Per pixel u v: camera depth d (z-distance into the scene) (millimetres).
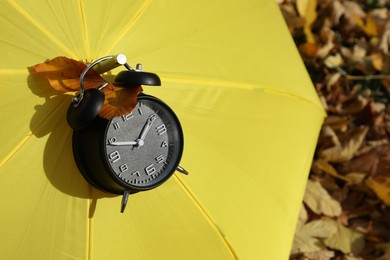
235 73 842
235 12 890
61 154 700
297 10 1465
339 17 1532
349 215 1287
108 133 681
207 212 779
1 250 675
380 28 1547
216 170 796
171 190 756
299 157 908
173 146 718
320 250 1200
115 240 727
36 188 689
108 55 729
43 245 691
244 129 835
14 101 686
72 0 732
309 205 1261
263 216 839
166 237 754
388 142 1394
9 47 692
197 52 809
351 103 1435
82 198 711
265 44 913
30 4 712
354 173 1316
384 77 1483
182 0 825
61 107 700
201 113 795
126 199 701
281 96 896
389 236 1271
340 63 1485
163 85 765
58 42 708
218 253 788
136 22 763
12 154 679
